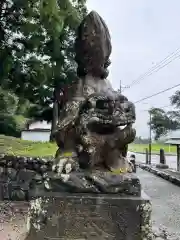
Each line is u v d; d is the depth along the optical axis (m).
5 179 7.91
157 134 39.38
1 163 8.16
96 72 4.35
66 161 3.81
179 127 38.56
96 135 3.86
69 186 3.65
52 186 3.68
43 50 12.04
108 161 3.87
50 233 3.60
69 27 12.02
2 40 11.80
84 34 4.27
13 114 24.14
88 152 3.81
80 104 4.00
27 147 12.86
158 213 6.98
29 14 11.34
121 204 3.59
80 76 4.47
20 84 12.09
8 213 6.27
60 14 11.34
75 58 4.52
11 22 11.75
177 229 5.51
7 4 11.48
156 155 38.22
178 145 17.59
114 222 3.58
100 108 3.88
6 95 12.62
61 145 4.12
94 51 4.26
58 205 3.61
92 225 3.58
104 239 3.57
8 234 4.96
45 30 11.65
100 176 3.68
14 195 7.72
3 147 12.50
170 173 14.70
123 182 3.66
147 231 3.58
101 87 4.27
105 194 3.64
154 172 16.16
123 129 3.88
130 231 3.58
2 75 11.41
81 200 3.60
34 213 3.65
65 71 12.59
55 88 12.66
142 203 3.59
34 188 3.71
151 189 10.80
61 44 12.36
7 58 11.42
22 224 5.52
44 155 10.20
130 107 3.93
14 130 26.16
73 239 3.58
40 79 11.80
